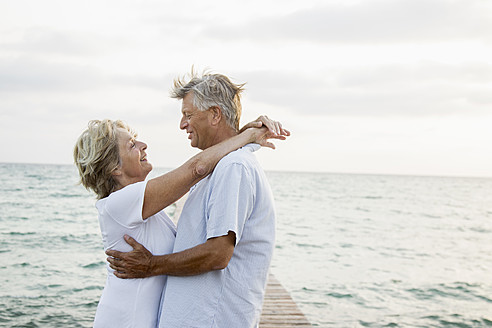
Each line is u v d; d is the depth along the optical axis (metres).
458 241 15.69
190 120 2.02
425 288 8.56
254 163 1.90
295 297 7.58
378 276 9.43
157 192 1.87
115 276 1.97
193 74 2.09
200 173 1.87
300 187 60.69
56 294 7.31
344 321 6.47
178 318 1.83
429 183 102.44
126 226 1.90
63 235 13.55
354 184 80.19
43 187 39.50
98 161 2.01
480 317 6.86
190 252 1.80
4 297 7.09
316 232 16.44
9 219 17.48
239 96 2.06
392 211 28.28
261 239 1.88
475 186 90.81
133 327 1.91
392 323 6.45
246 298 1.86
